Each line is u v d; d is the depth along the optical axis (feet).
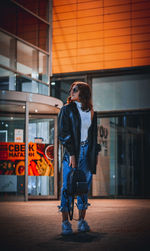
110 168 37.27
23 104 30.86
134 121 37.09
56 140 34.22
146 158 36.58
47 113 34.50
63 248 8.96
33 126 33.94
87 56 37.68
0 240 10.22
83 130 11.65
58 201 31.42
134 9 36.37
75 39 38.22
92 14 37.76
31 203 28.19
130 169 36.91
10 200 30.99
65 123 11.43
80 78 38.04
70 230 11.23
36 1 37.76
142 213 19.21
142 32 36.01
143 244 9.55
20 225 13.71
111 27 37.04
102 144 37.65
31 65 36.40
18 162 31.55
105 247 9.11
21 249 8.87
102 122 37.83
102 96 37.70
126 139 37.19
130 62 36.22
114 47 36.83
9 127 31.99
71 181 11.10
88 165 11.80
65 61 38.40
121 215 17.92
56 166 33.76
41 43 38.11
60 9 38.93
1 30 32.42
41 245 9.39
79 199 12.00
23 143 31.83
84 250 8.71
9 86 33.14
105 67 36.99
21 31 35.29
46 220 15.53
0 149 31.73
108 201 31.58
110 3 37.19
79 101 11.89
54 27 39.04
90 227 13.03
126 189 36.78
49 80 38.68
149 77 36.27
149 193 36.17
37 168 33.19
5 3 33.24
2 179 31.40
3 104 30.66
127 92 36.91
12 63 33.73
